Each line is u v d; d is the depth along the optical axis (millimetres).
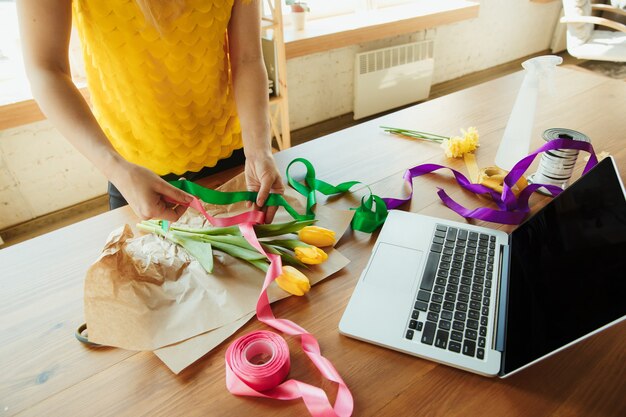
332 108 3213
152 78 883
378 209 905
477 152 1147
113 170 729
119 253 671
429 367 609
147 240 809
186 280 720
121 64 852
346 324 658
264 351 630
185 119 972
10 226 2201
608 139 1167
